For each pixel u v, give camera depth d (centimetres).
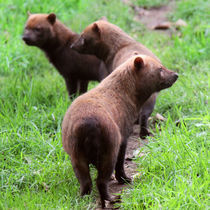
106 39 2372
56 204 1517
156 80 1694
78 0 3997
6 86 2600
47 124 2159
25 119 2170
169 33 3534
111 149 1469
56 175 1752
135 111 1677
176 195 1430
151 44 3288
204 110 2117
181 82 2461
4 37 3256
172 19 3762
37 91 2498
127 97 1638
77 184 1675
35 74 2927
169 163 1655
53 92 2538
